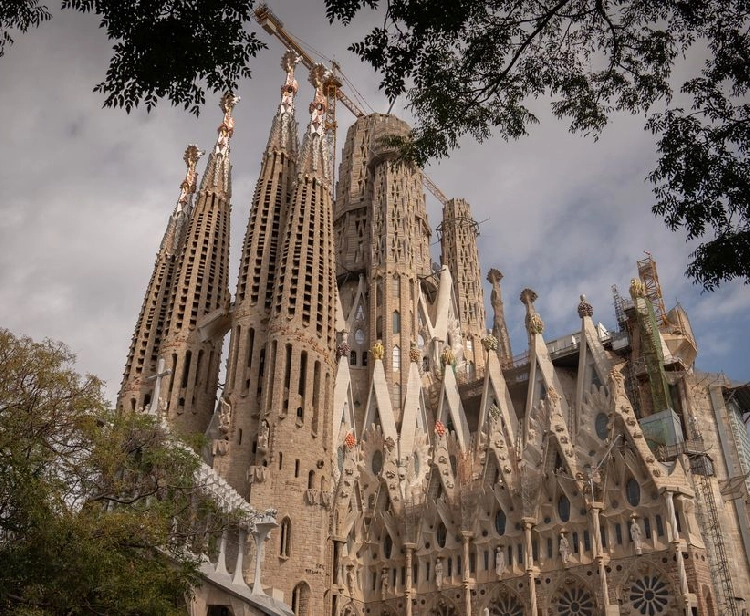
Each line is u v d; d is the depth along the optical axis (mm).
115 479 33469
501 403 79688
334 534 63938
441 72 21031
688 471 58031
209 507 40188
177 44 17375
